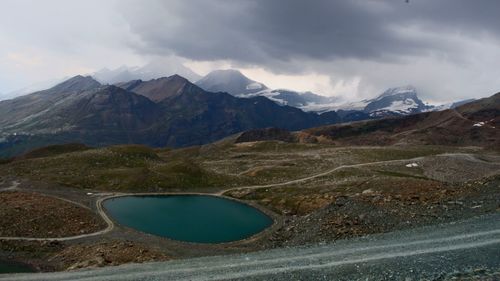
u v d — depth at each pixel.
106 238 88.31
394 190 66.94
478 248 24.45
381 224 49.72
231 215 122.25
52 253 78.69
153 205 130.88
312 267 25.48
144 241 86.44
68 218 99.94
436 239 29.09
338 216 59.88
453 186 55.31
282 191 152.50
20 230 88.88
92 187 149.62
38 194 120.19
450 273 20.62
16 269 69.38
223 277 26.23
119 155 197.00
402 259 24.27
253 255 34.41
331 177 176.50
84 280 30.95
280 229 79.50
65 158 183.75
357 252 28.34
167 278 28.28
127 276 30.55
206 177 173.00
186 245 83.69
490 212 38.00
